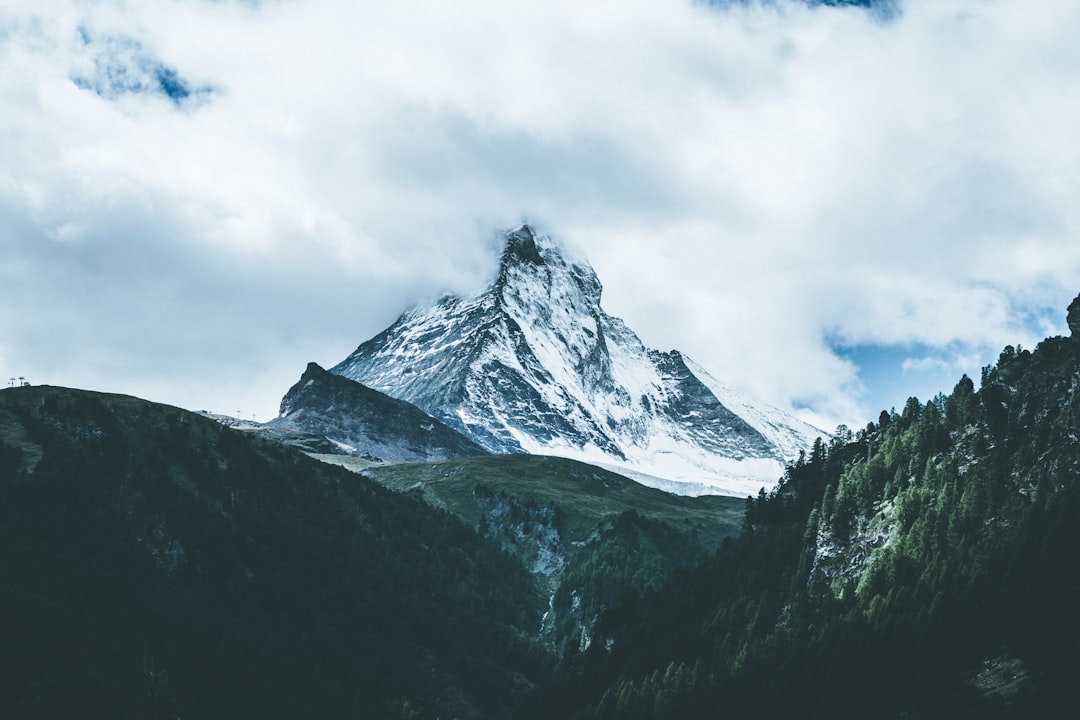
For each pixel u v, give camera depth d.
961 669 184.50
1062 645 176.38
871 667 191.00
